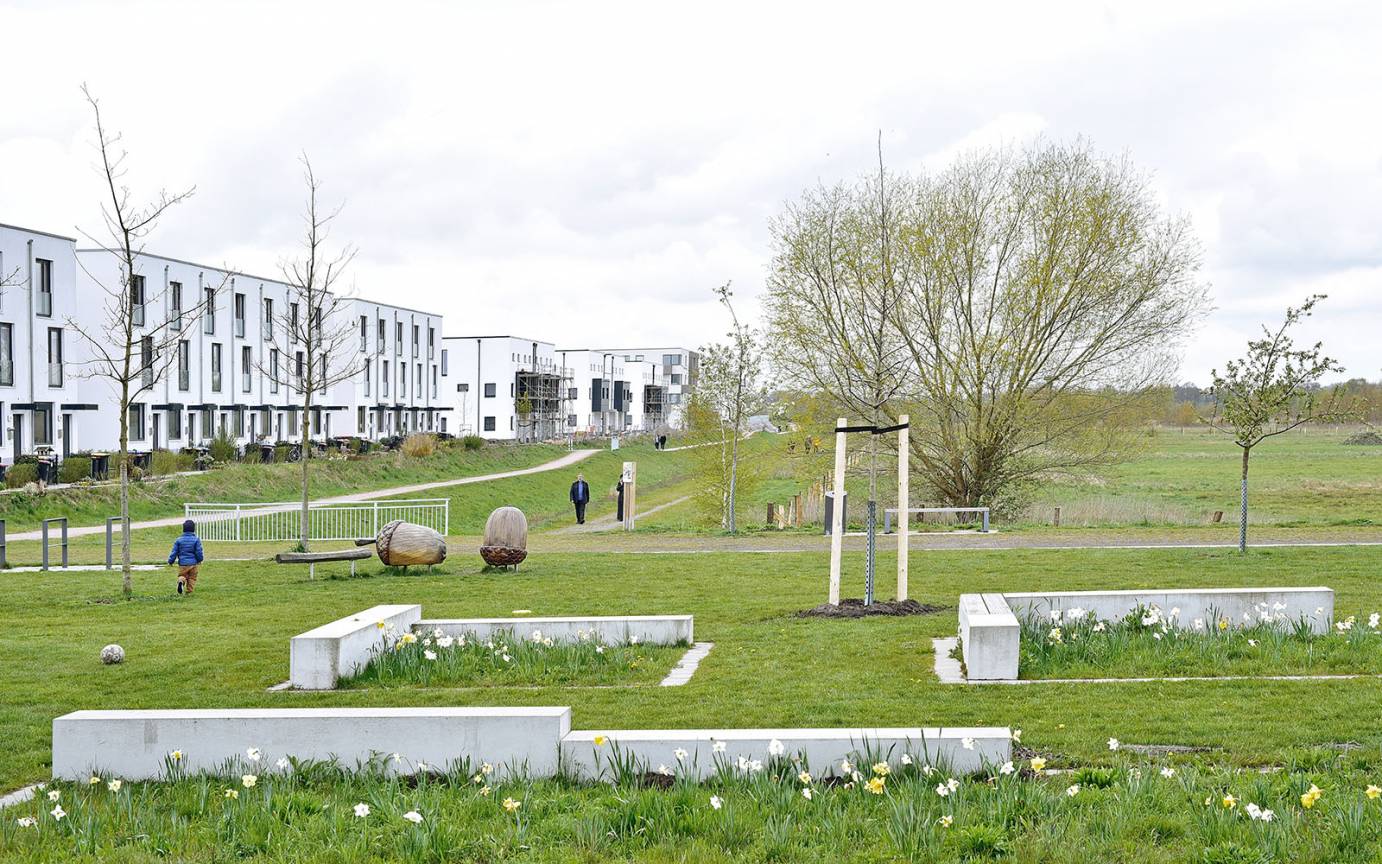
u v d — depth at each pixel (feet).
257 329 209.77
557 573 71.46
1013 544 84.23
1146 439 116.26
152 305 177.78
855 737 25.91
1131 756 26.96
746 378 124.67
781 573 69.82
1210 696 32.71
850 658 40.96
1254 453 280.10
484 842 22.04
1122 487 174.40
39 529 114.21
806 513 133.90
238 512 110.73
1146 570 64.59
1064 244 111.24
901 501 52.90
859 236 113.70
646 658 42.22
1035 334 112.98
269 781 26.13
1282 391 67.72
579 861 21.02
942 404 115.65
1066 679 36.37
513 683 38.86
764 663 40.57
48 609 60.85
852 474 124.47
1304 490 163.73
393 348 270.46
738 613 53.52
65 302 153.07
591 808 23.63
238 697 37.76
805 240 116.26
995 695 33.94
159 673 42.19
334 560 71.61
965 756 25.72
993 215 114.83
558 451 274.36
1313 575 60.29
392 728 27.43
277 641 48.62
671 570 72.43
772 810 22.94
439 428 305.94
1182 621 42.83
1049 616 42.98
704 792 24.57
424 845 21.49
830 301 117.08
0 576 75.97
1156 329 112.68
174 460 152.05
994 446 115.34
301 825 23.49
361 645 41.29
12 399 142.92
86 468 136.67
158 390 179.52
